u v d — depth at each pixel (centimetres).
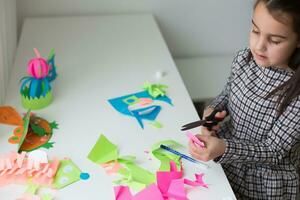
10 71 142
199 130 114
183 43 200
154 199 92
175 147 108
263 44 95
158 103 125
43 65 119
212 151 101
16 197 91
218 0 191
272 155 106
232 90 118
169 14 191
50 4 179
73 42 156
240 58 118
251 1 192
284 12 89
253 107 112
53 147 106
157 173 98
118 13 186
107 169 100
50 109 119
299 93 101
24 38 156
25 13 179
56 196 92
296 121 103
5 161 99
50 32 162
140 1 185
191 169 102
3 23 138
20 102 121
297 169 122
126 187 95
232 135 121
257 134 114
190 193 95
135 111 120
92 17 178
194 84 183
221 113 115
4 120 113
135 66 144
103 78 136
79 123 115
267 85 111
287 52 96
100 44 156
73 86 130
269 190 114
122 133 112
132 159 103
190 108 124
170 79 137
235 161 104
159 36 166
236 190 117
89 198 92
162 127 115
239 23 198
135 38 163
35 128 110
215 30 199
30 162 98
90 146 107
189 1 189
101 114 119
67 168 99
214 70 193
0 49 133
